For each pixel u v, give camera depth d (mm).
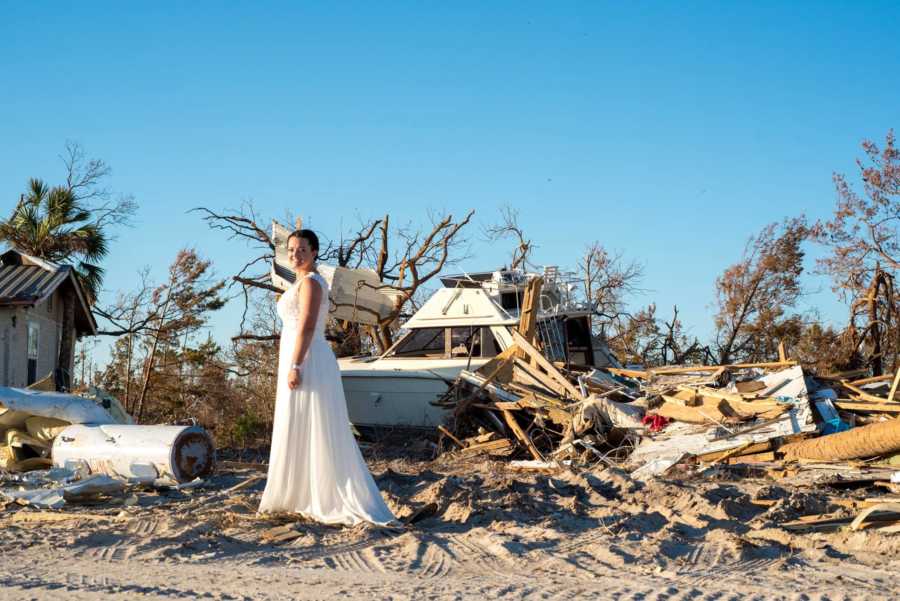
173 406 21594
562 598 4211
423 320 16438
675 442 12008
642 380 15008
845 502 7109
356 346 23125
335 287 18234
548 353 16812
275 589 4426
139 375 22359
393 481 9219
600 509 7188
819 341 27875
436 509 6938
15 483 8914
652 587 4461
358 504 6469
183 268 22312
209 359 22141
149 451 9023
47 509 7664
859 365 24297
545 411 13820
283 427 6605
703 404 12672
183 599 4168
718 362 29031
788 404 12000
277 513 6648
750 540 5746
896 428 10203
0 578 4664
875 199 28891
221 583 4578
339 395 6664
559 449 12734
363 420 16344
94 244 24781
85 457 9273
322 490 6508
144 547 5605
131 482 8992
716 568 4957
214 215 23875
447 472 11297
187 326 22125
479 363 15664
